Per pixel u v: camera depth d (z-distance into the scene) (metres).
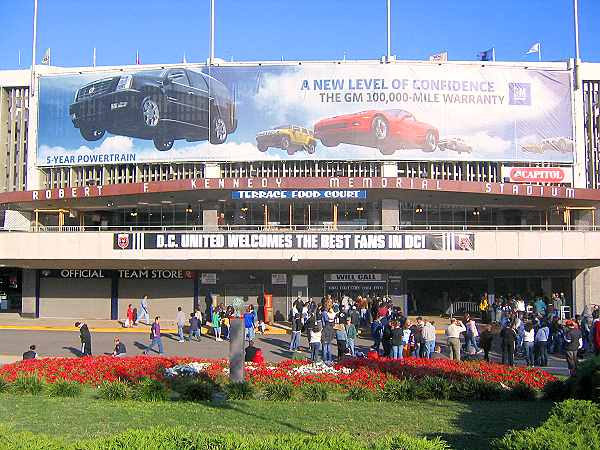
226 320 32.12
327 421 12.27
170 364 18.22
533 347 24.14
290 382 15.72
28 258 37.19
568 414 8.59
